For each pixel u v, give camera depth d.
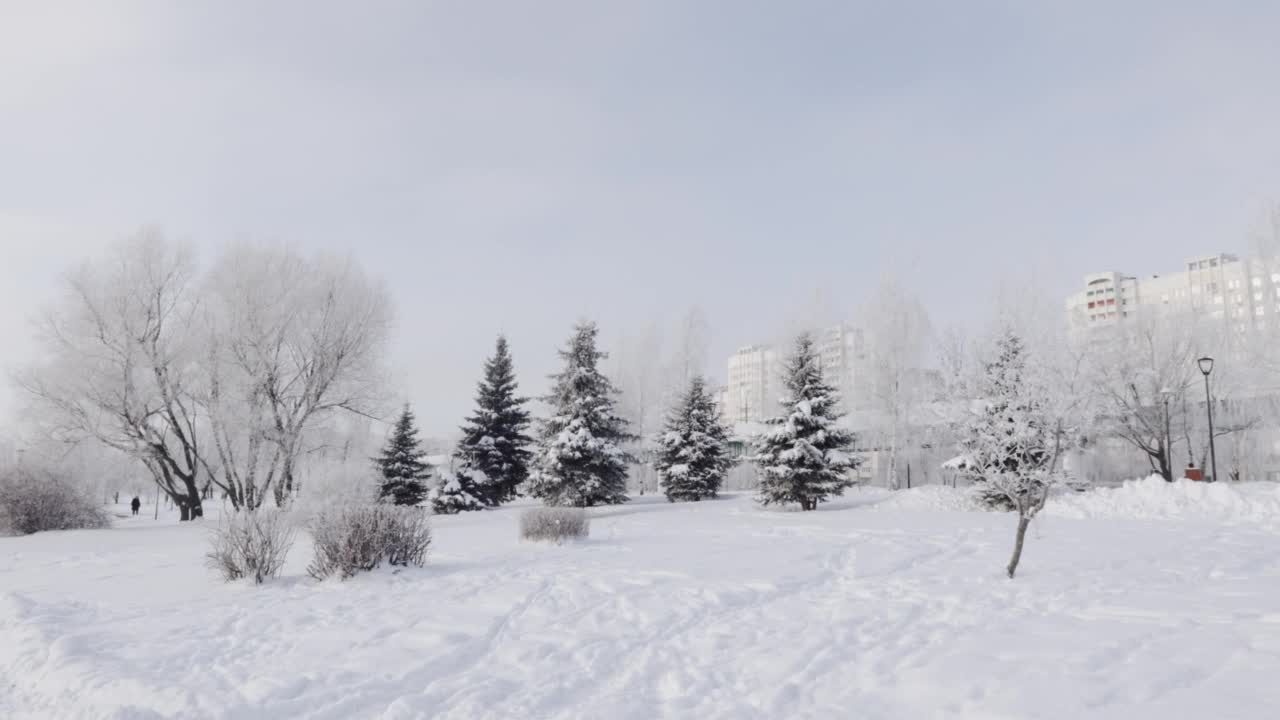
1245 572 8.42
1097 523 15.07
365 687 5.23
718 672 5.32
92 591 9.69
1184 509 16.30
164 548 16.31
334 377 28.97
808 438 25.30
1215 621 5.71
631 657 5.84
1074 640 5.38
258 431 26.61
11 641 6.76
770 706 4.54
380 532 10.55
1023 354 9.43
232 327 26.77
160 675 5.57
